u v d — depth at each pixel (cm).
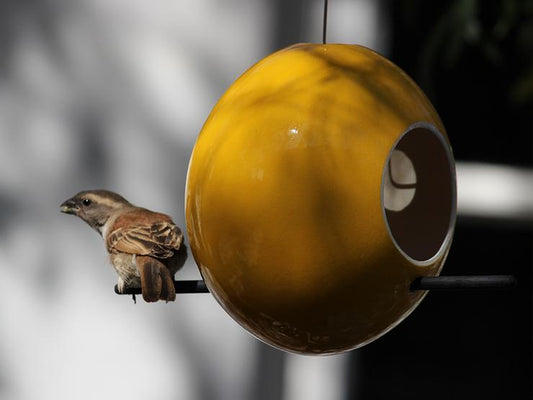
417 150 675
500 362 1395
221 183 617
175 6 1145
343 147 597
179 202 1154
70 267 1152
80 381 1151
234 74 1146
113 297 1155
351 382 1220
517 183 1425
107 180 1152
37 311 1151
